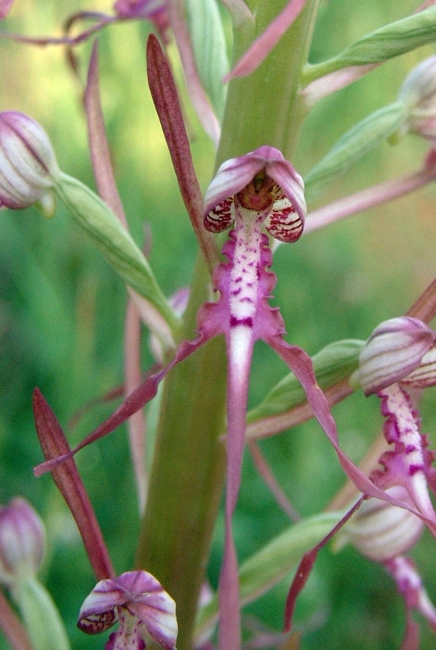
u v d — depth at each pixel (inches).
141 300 9.2
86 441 8.0
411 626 10.1
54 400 15.6
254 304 8.6
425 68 9.7
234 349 8.4
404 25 8.7
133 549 14.6
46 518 13.8
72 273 17.1
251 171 8.4
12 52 18.0
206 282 9.0
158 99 8.2
